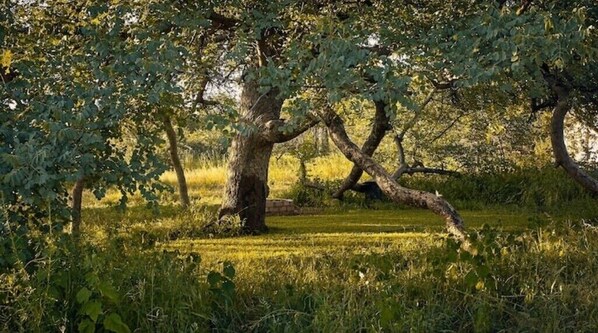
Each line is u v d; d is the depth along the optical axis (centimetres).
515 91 925
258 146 1157
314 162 2075
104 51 557
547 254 722
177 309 525
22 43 624
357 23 614
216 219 1177
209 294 582
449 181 1717
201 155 2616
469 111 1348
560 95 959
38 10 690
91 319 476
